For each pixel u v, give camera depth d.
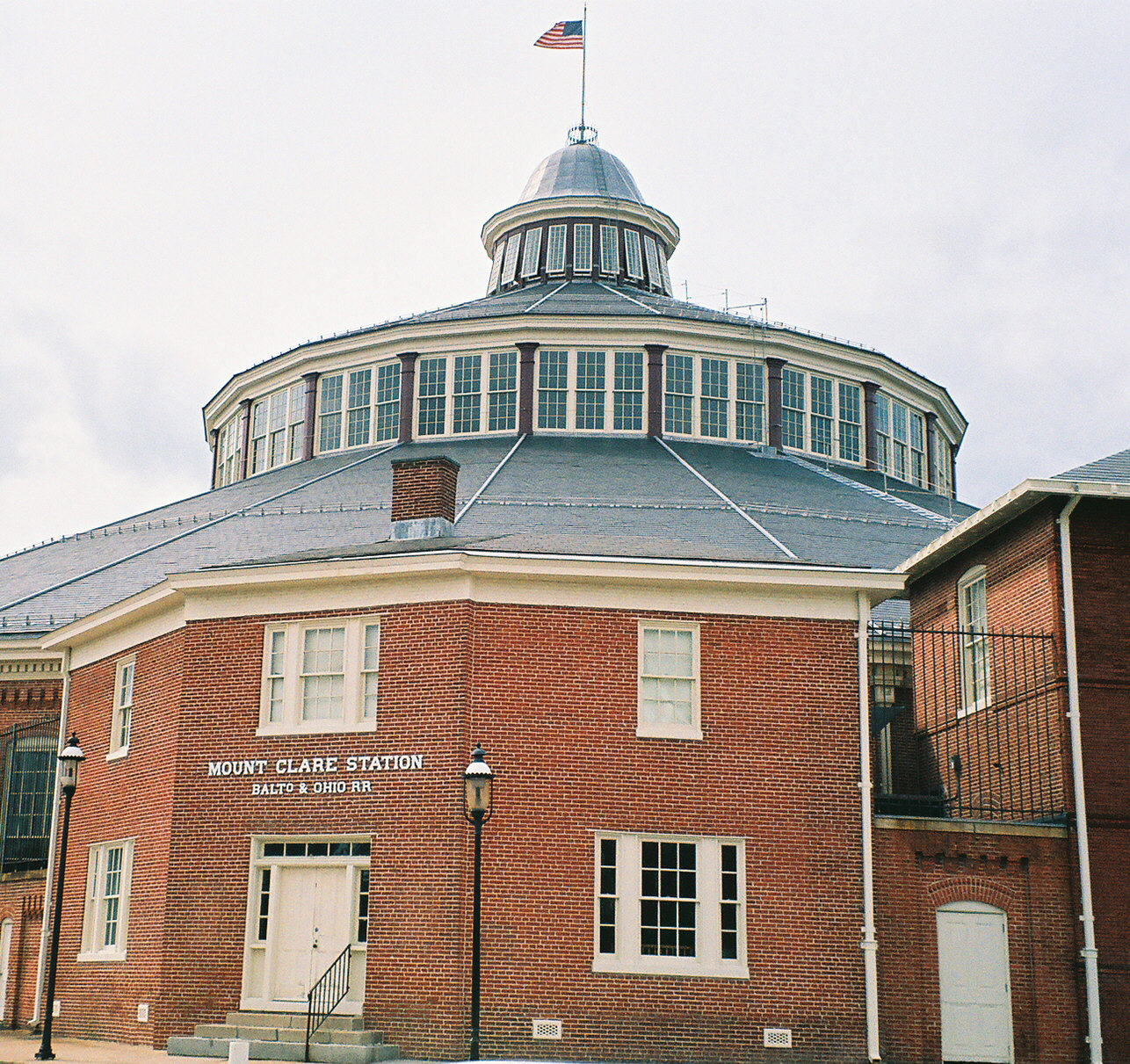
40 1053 24.52
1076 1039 25.73
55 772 34.34
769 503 43.69
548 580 26.33
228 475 57.84
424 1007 24.39
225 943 26.08
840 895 25.70
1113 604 27.58
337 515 41.84
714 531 39.88
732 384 51.03
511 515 40.12
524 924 24.83
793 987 25.17
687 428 50.25
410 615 26.28
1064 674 27.30
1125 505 28.02
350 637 26.67
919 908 25.95
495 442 49.28
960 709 31.56
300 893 26.08
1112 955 26.06
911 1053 25.23
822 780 26.17
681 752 25.98
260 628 27.39
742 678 26.44
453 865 24.81
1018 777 28.77
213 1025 25.50
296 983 25.61
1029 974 25.89
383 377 51.91
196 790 26.98
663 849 25.62
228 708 27.22
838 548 39.91
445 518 31.12
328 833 25.89
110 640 31.39
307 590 27.17
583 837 25.34
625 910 25.20
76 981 29.34
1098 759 26.83
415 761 25.55
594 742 25.78
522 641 26.03
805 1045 24.94
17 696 35.03
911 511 46.53
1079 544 27.78
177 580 27.88
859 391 53.62
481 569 25.91
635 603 26.50
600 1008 24.67
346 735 26.20
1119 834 26.56
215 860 26.53
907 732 34.53
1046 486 27.39
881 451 54.09
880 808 31.89
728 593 26.73
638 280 62.88
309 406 52.94
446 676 25.70
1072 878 26.41
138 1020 26.88
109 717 30.86
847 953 25.44
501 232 64.12
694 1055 24.69
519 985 24.59
